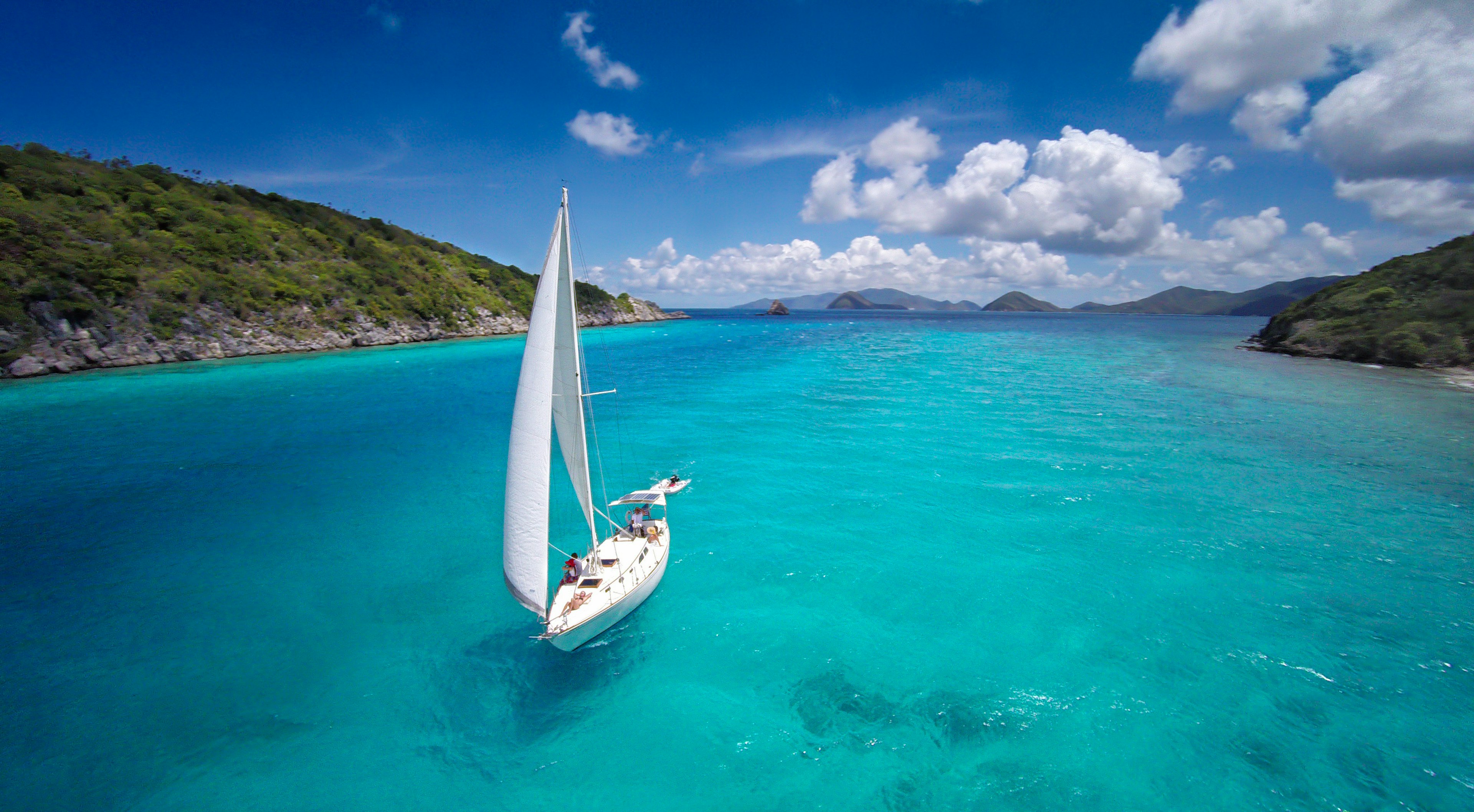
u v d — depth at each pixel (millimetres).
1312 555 17812
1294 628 14305
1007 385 47312
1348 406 37500
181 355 60500
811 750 10875
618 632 14312
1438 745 10703
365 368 59656
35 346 51031
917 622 14773
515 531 12070
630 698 12289
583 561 14758
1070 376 52031
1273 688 12219
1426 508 21109
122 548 19219
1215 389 43906
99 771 10469
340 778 10367
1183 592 15938
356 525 21125
